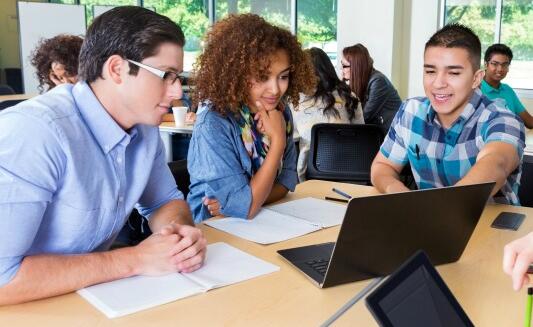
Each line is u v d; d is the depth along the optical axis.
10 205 0.97
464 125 1.80
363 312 0.98
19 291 0.98
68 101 1.12
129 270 1.10
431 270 0.79
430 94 1.78
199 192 1.71
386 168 2.01
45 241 1.12
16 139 1.00
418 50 5.79
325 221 1.55
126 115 1.16
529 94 5.33
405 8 5.78
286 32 1.70
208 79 1.65
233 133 1.66
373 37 5.82
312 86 1.85
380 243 1.08
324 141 2.79
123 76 1.10
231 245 1.34
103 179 1.15
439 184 1.93
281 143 1.69
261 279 1.13
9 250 0.98
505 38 5.42
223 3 7.05
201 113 1.70
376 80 4.31
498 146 1.67
